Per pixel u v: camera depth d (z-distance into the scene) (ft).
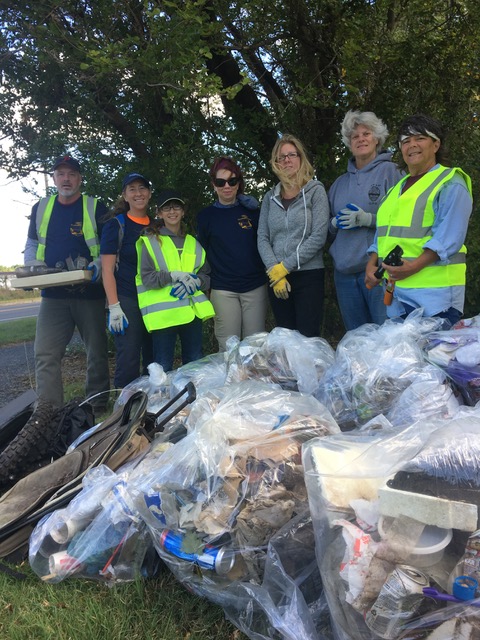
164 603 7.29
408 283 11.03
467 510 5.18
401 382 9.09
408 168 11.87
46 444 10.73
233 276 14.76
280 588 6.38
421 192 10.87
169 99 15.76
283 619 6.11
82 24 17.19
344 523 5.79
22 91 19.60
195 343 14.80
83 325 15.79
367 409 9.09
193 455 7.55
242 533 6.81
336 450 6.61
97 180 20.27
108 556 7.75
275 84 21.11
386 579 5.28
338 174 20.22
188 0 14.37
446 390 8.66
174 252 14.07
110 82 17.49
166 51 15.08
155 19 14.88
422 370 9.04
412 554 5.27
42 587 7.75
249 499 7.04
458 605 4.93
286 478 7.11
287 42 19.31
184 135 19.02
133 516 7.72
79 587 7.75
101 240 14.35
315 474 6.23
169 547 7.20
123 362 14.47
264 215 14.34
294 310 14.46
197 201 19.52
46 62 16.81
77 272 14.23
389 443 6.51
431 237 10.80
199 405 9.04
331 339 22.50
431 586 5.14
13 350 36.50
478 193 20.33
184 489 7.44
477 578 4.92
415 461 5.81
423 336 10.03
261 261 15.03
